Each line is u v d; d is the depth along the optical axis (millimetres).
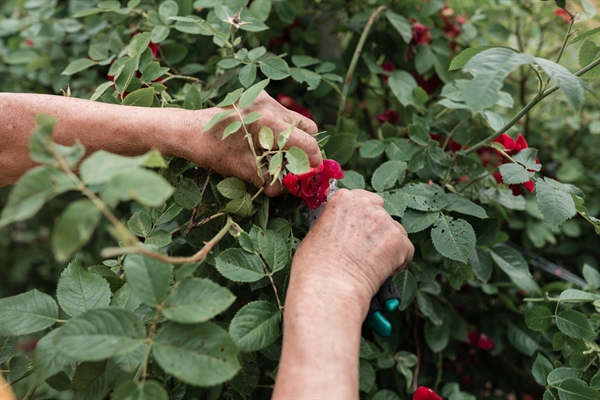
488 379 1674
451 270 1245
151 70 1147
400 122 1591
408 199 1107
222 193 958
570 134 2104
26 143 976
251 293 1249
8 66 2057
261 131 888
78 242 546
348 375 715
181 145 955
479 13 1740
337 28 1588
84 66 1378
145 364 694
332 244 861
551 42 1930
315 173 899
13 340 930
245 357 975
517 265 1259
